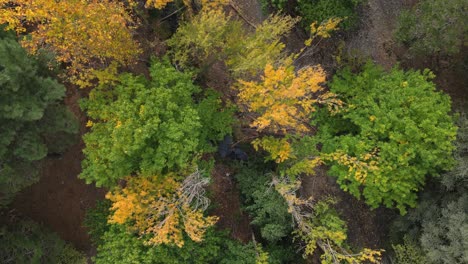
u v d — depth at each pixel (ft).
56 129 42.91
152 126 36.91
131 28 42.27
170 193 42.65
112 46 40.57
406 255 50.65
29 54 40.01
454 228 45.29
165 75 41.55
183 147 39.11
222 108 50.96
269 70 38.29
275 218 49.98
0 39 38.24
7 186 42.98
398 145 46.50
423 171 46.78
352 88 52.85
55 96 39.86
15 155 41.22
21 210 53.57
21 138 40.37
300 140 50.60
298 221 47.21
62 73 45.06
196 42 44.32
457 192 49.01
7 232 46.55
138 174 40.52
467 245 43.27
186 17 51.42
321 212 50.60
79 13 36.78
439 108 46.57
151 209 41.27
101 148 39.19
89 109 42.14
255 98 41.34
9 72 36.35
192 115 39.27
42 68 42.27
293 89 37.83
